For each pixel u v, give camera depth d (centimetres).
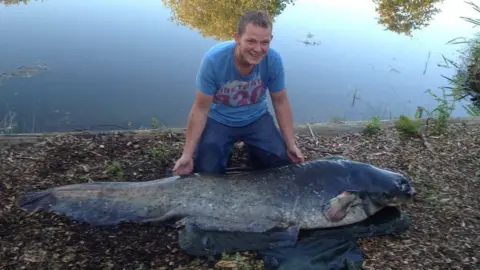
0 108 300
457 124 277
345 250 175
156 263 167
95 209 187
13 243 173
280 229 183
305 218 186
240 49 183
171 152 234
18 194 198
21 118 292
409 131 264
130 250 173
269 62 197
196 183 191
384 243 182
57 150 231
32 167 217
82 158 226
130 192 189
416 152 246
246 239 178
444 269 170
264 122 212
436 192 214
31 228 180
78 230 180
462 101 356
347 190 190
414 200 207
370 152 245
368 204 191
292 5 595
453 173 229
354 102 342
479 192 215
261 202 187
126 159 228
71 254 169
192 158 202
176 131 255
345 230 187
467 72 375
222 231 180
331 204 186
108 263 166
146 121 299
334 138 259
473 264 172
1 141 235
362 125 268
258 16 178
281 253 172
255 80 198
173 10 510
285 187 190
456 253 177
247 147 221
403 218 193
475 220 196
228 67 191
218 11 500
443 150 248
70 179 210
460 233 188
